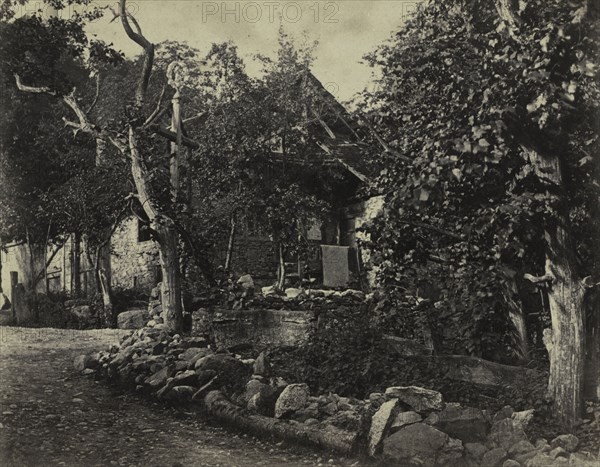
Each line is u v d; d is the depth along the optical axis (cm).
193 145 1720
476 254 1010
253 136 1852
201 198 1898
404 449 676
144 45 1466
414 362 959
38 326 1853
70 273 2428
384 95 1147
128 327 1669
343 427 738
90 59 1588
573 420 803
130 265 2230
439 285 1119
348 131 2250
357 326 1046
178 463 670
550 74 754
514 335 1063
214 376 918
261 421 775
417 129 1051
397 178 1012
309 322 1173
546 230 839
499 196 888
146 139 1451
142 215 1672
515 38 789
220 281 1383
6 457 646
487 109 796
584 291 833
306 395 799
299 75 1920
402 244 1043
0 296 2655
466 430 716
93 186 1881
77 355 1176
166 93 2097
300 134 1977
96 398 907
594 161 841
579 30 755
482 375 943
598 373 851
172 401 886
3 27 1448
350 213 2191
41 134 2255
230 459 691
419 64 998
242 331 1220
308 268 1947
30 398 871
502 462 676
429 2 1017
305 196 1903
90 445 713
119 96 2153
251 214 1833
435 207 942
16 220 2178
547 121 790
